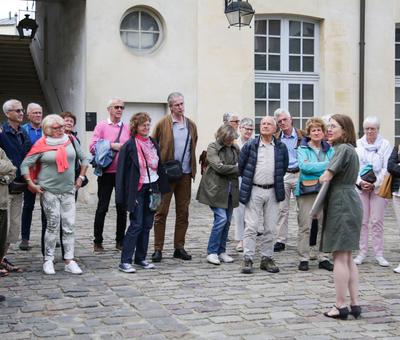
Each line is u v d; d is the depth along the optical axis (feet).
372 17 54.19
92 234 34.01
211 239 27.45
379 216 27.48
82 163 26.61
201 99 49.06
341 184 19.36
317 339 17.65
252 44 50.52
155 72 47.88
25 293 22.41
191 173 28.19
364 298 22.16
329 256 27.30
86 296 22.07
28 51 71.92
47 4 61.00
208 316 19.81
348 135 19.58
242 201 25.67
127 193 25.40
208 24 49.06
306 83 53.31
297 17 52.65
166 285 23.65
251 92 50.60
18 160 26.05
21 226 29.86
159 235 27.81
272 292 22.76
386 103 54.70
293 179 29.81
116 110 29.12
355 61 53.83
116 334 18.06
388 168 26.12
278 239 30.37
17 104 26.20
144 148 25.73
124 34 47.47
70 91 50.96
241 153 25.91
